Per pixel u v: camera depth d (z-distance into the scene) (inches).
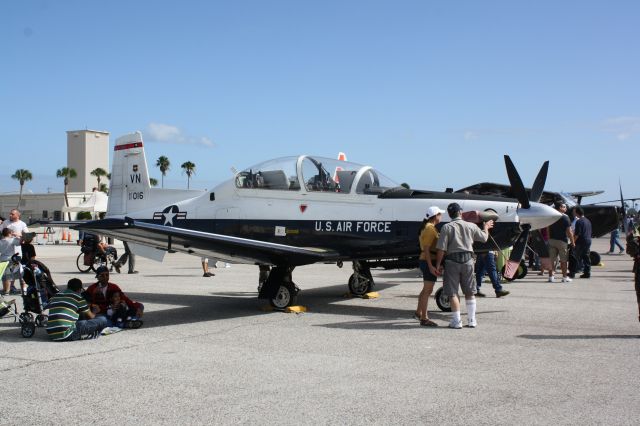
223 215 347.3
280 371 177.2
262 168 339.9
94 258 535.2
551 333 236.1
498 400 145.9
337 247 311.1
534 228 288.5
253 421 132.1
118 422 132.7
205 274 498.0
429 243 255.9
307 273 533.3
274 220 328.5
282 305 303.0
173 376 172.4
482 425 128.3
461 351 203.2
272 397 150.3
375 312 297.9
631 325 253.4
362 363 186.5
